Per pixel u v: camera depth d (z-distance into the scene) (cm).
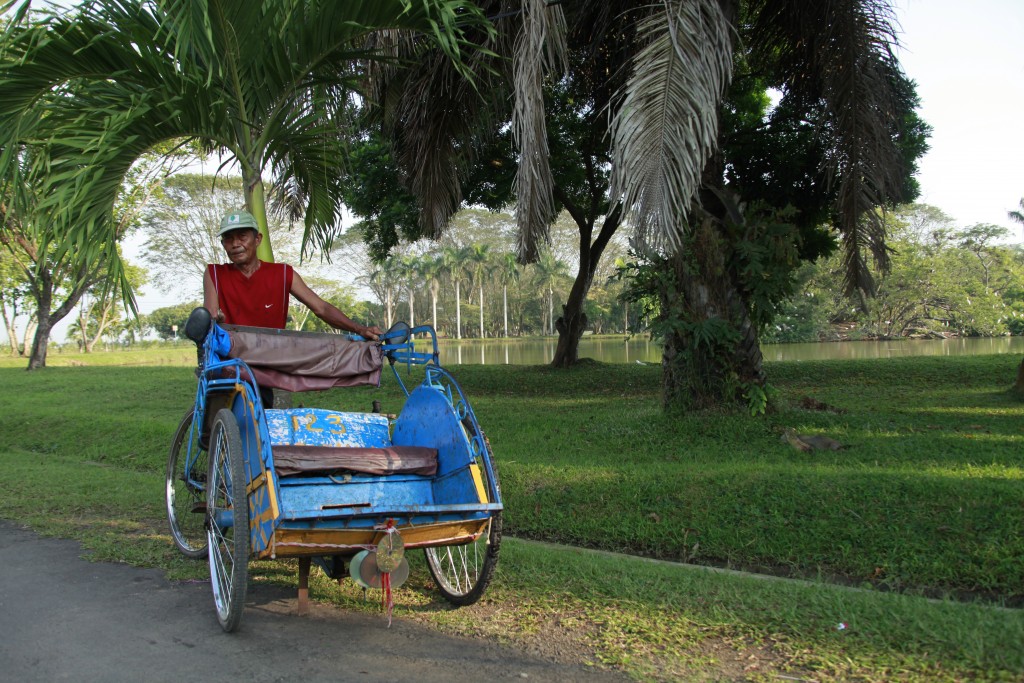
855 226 898
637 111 599
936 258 4853
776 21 991
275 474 345
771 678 310
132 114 627
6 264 2812
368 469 399
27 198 661
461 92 899
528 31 678
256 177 735
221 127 718
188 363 4519
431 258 6931
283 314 486
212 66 662
